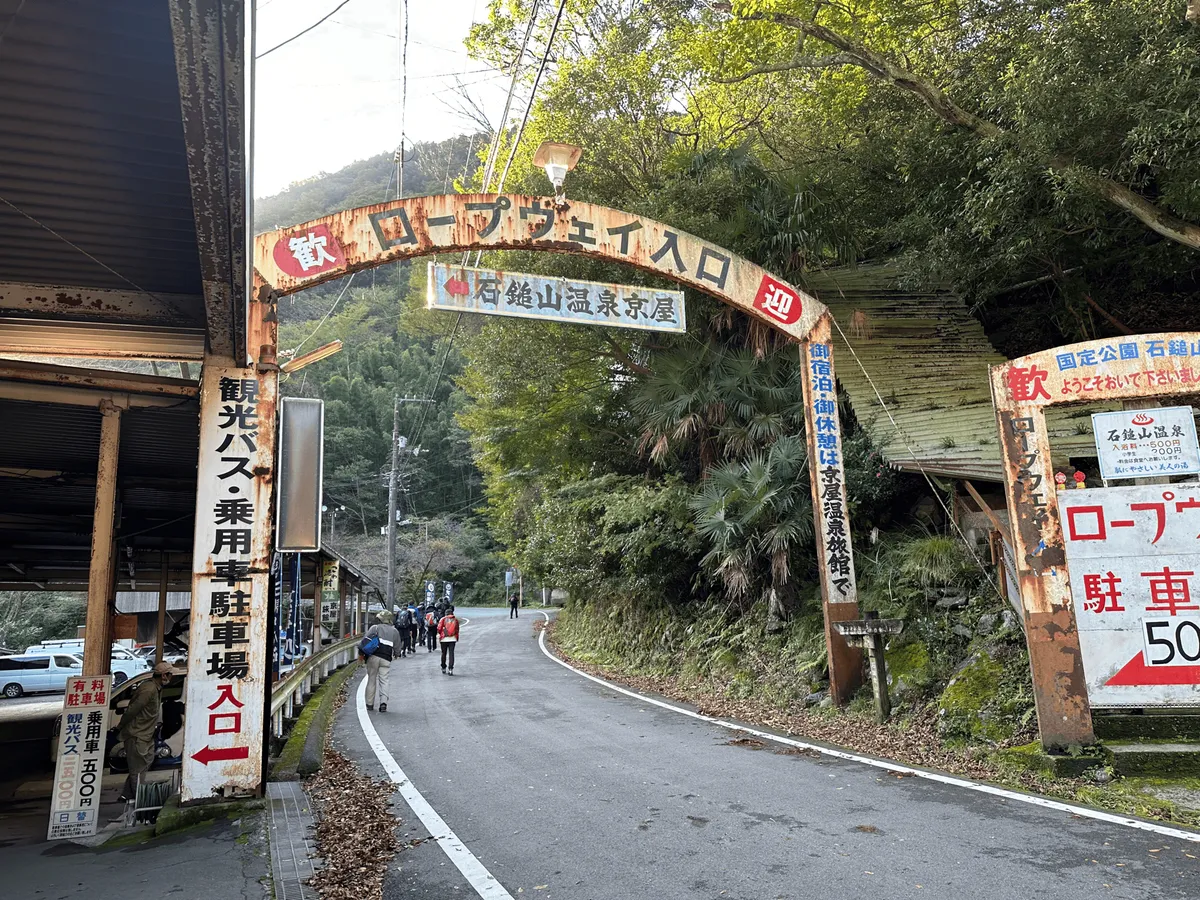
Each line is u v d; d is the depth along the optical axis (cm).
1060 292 1184
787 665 1026
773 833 501
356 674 1641
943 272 1076
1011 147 848
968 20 954
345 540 4103
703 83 1460
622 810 568
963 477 848
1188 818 502
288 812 594
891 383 1084
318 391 5209
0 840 599
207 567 637
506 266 1409
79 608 4106
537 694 1204
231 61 296
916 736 742
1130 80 701
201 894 437
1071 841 465
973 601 850
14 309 621
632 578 1417
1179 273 1110
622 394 1659
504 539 2825
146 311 649
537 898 418
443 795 635
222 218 411
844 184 1216
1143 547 628
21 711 1631
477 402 2333
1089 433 898
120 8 333
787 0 1023
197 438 812
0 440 827
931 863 437
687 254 971
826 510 934
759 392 1192
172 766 891
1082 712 607
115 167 458
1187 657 609
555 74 1420
